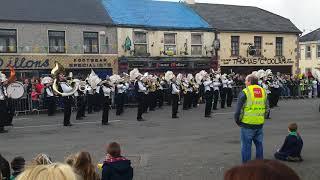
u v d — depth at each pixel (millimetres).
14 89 17016
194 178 8320
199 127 16000
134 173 8773
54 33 28391
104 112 17234
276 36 37156
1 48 26781
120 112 20953
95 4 32062
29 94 22422
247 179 1677
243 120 8625
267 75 23328
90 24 29359
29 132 15375
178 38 32750
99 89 22203
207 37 33875
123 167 5949
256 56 36062
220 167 9211
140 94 18531
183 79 23188
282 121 17406
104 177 5914
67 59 28672
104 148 11805
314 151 10758
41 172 1963
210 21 34938
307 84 32156
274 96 23594
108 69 30062
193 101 24422
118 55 30359
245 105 8594
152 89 22438
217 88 23172
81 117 19359
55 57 28281
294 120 17734
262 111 8664
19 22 27141
